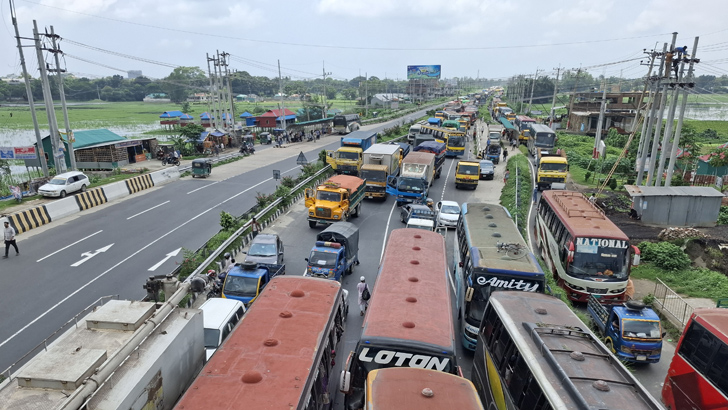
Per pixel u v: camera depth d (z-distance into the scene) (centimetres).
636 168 4478
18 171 5466
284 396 795
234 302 1506
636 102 7725
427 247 1681
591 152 6088
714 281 2108
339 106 17162
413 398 782
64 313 1803
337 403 1232
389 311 1147
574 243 1898
